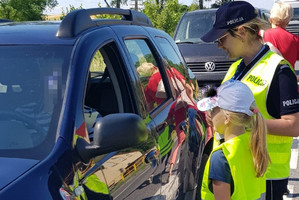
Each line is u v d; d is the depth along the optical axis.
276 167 2.91
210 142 4.55
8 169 2.13
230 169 2.52
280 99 2.74
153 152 3.05
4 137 2.34
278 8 5.20
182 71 4.54
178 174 3.60
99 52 3.00
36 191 2.04
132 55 3.33
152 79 3.58
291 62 5.33
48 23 3.08
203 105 2.60
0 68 2.62
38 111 2.44
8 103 2.50
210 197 2.62
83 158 2.32
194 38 11.05
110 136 2.30
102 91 3.41
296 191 5.62
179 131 3.69
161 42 4.23
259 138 2.52
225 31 2.81
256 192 2.60
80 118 2.42
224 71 10.39
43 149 2.26
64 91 2.47
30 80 2.56
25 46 2.71
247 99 2.49
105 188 2.40
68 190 2.13
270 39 5.30
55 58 2.61
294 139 7.80
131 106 3.07
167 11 25.83
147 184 2.94
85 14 2.91
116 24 3.37
